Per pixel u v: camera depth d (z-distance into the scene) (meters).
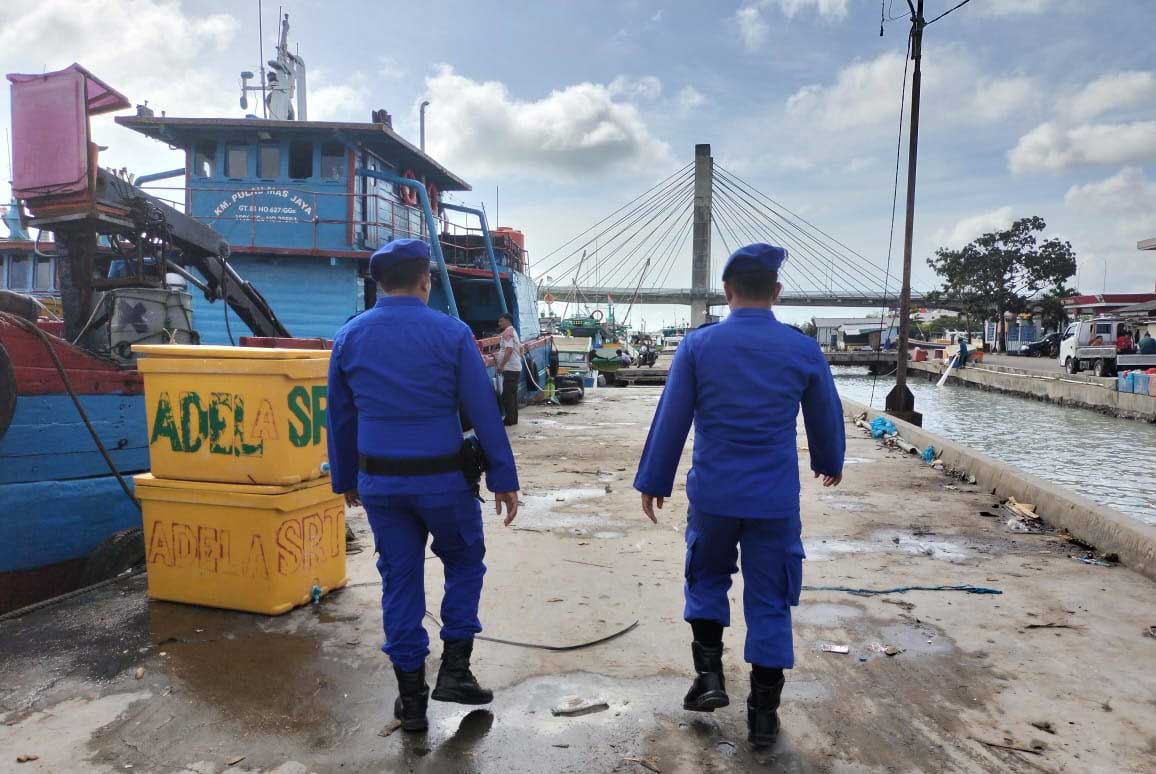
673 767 2.54
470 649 2.85
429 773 2.49
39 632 3.59
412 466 2.64
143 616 3.79
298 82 15.42
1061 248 60.41
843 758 2.59
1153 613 3.96
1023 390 31.92
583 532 5.60
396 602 2.73
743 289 2.71
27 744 2.64
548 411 15.16
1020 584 4.44
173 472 3.89
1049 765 2.55
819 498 6.91
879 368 53.25
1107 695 3.05
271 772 2.49
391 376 2.65
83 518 4.96
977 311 62.34
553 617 3.88
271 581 3.77
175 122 11.80
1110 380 28.53
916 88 17.33
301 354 3.83
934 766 2.54
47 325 6.32
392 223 13.72
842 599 4.16
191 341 6.02
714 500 2.60
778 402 2.58
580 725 2.81
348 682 3.12
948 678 3.20
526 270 18.33
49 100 5.31
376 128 11.94
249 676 3.16
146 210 5.86
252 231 12.21
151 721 2.80
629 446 10.15
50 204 5.40
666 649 3.50
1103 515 5.23
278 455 3.70
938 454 9.12
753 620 2.63
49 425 4.79
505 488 2.75
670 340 76.44
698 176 86.38
